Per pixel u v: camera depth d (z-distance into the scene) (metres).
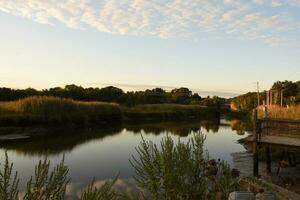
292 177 14.72
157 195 4.96
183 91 136.25
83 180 14.57
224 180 5.16
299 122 14.36
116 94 90.06
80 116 42.22
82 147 24.95
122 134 34.66
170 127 45.84
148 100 104.38
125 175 15.63
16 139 28.23
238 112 95.00
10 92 66.75
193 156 5.29
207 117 82.00
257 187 6.55
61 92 77.06
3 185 3.60
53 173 3.96
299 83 62.94
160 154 5.05
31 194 3.70
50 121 36.19
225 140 31.78
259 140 14.85
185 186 5.00
